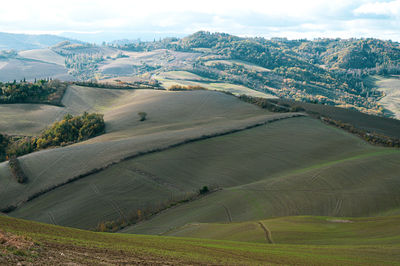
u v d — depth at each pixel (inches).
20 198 2349.9
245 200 2108.8
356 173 2428.6
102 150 3070.9
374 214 1887.3
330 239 1290.6
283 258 905.5
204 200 2185.0
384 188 2166.6
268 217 1878.7
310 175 2437.3
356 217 1839.3
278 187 2279.8
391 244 1131.9
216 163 2866.6
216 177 2625.5
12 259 483.5
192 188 2434.8
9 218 920.9
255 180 2600.9
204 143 3238.2
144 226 1871.3
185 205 2140.7
